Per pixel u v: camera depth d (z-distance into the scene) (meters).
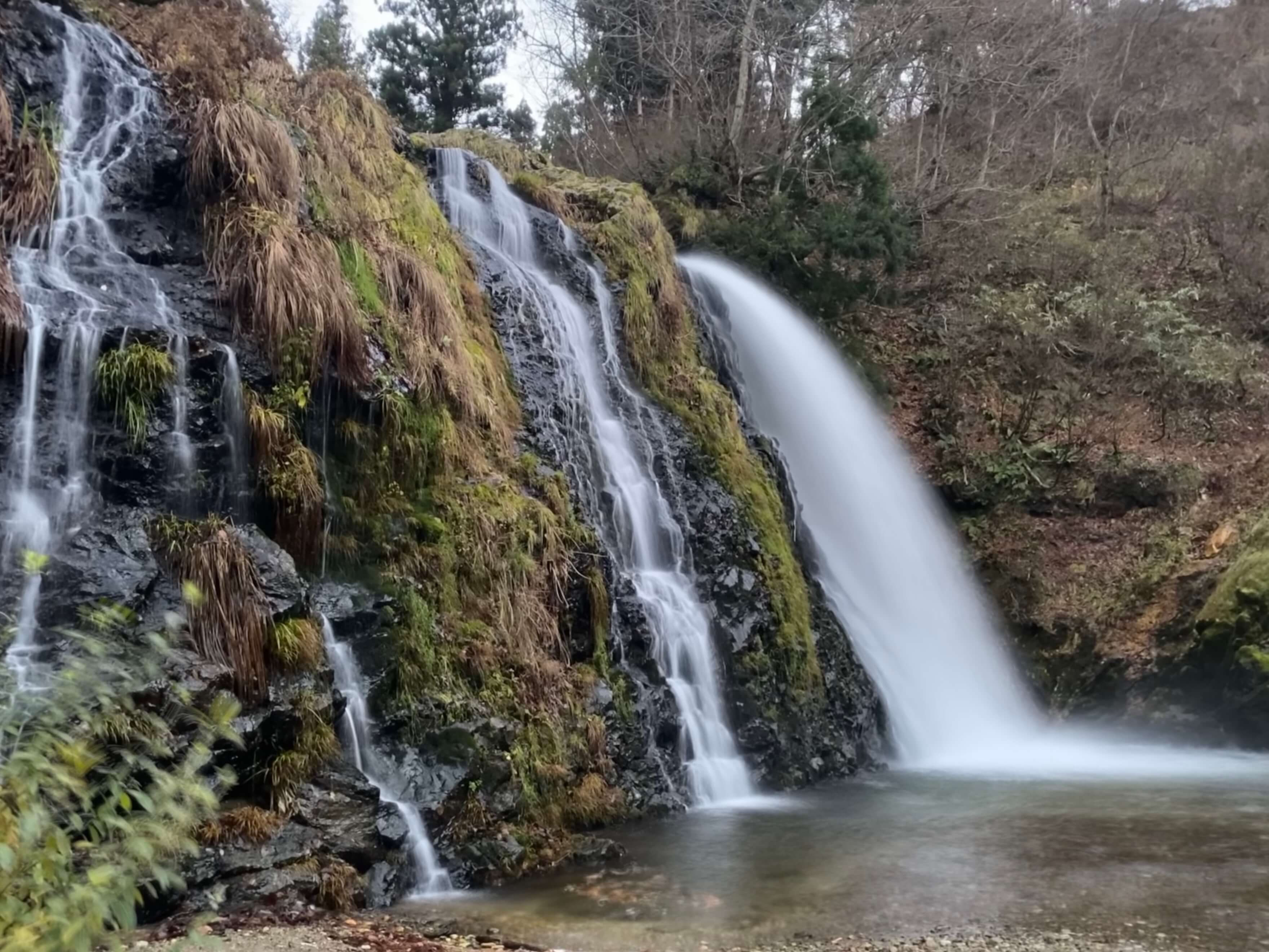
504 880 7.64
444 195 13.62
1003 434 19.67
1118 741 15.13
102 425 7.52
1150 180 27.84
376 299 9.94
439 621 9.00
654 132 25.20
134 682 5.09
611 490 12.42
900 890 7.22
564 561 10.45
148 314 8.21
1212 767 12.88
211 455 7.93
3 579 6.58
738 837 9.03
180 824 4.13
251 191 9.24
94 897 2.83
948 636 16.75
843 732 13.03
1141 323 20.16
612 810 9.46
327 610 8.13
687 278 17.84
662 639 11.40
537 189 15.77
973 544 18.23
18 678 4.72
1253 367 20.44
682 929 6.42
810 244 20.52
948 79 27.41
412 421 9.64
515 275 13.34
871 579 16.75
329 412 9.05
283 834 6.56
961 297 23.09
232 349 8.40
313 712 7.27
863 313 23.12
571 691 9.82
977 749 14.74
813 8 23.81
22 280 7.80
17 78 9.02
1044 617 16.83
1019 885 7.30
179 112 9.74
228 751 6.60
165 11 11.15
